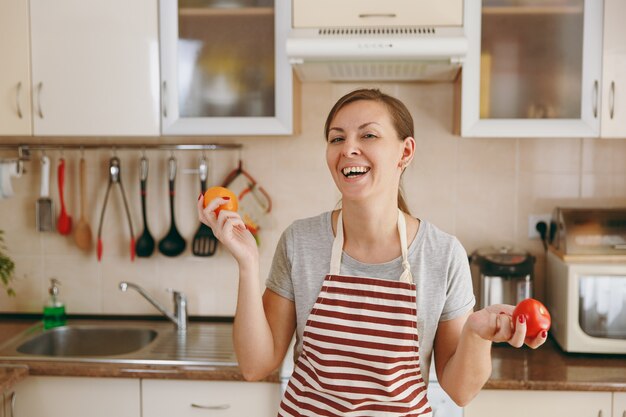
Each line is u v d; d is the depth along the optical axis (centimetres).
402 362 120
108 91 222
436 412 198
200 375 204
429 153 252
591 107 212
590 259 221
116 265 263
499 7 212
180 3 220
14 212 263
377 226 122
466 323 112
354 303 122
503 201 252
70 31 221
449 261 122
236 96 221
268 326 126
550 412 198
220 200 121
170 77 221
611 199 249
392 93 250
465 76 213
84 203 261
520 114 214
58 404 209
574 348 216
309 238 128
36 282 265
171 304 262
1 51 222
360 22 212
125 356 215
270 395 204
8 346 227
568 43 212
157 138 257
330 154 120
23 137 259
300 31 213
